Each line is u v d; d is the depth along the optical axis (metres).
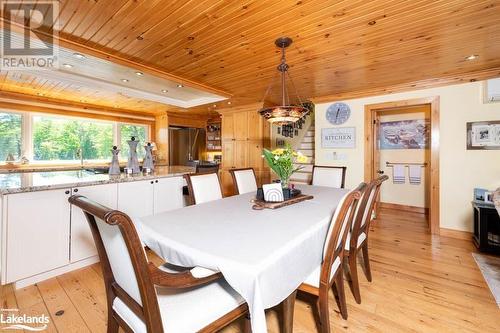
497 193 2.32
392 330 1.58
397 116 4.84
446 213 3.32
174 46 2.34
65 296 1.93
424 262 2.54
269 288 1.02
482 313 1.73
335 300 1.91
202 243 1.21
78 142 4.96
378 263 2.52
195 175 2.43
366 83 3.51
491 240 2.75
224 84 3.61
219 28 2.00
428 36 2.15
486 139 3.06
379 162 4.91
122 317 1.08
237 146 5.27
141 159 5.73
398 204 4.87
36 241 2.05
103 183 2.44
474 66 2.85
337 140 4.21
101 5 1.68
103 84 3.51
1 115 4.01
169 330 0.93
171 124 5.84
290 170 2.28
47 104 4.34
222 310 1.10
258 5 1.71
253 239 1.25
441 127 3.34
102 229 1.04
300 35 2.13
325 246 1.40
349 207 1.35
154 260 2.59
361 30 2.05
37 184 2.11
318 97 4.36
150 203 2.87
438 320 1.67
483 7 1.73
